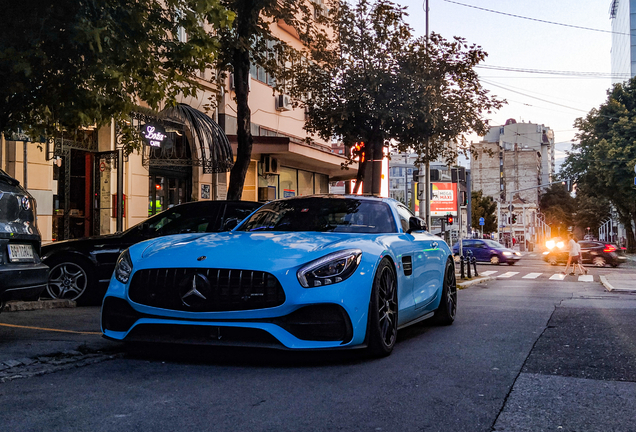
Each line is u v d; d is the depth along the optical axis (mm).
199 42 7074
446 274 7055
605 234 110062
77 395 3523
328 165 23859
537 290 15438
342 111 15031
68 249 8586
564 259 32750
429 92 14633
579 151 50094
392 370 4305
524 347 5391
